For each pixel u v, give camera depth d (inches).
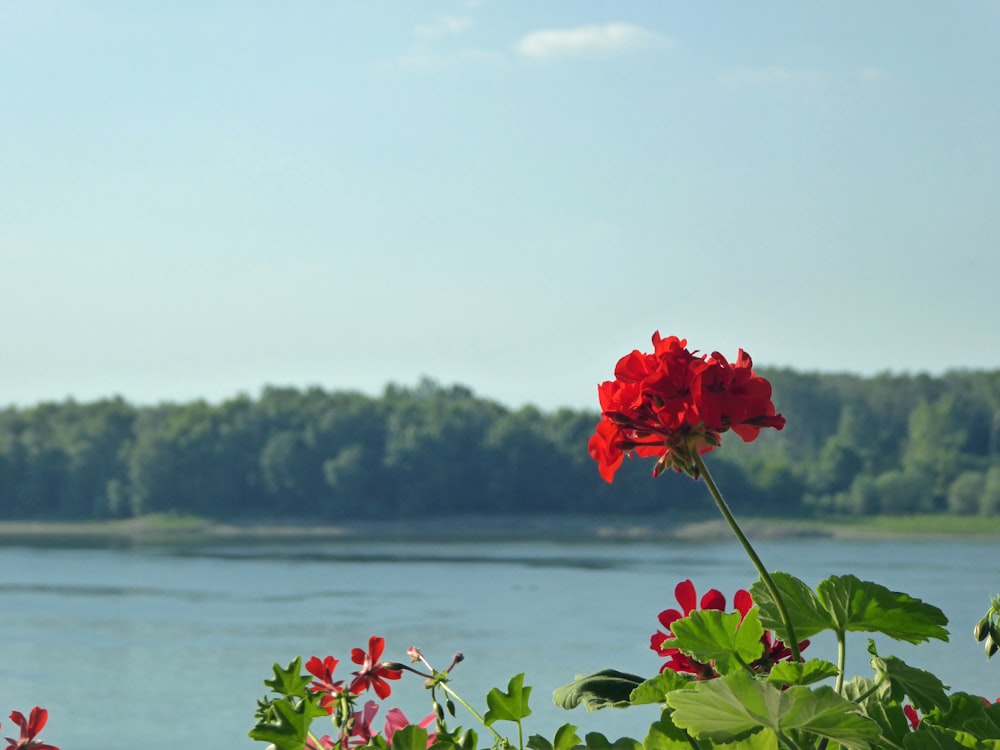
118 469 5664.4
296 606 2578.7
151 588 3048.7
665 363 65.8
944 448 5201.8
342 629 2162.9
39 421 6013.8
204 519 5374.0
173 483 5487.2
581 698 70.3
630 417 66.1
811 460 5315.0
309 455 5438.0
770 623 68.9
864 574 2913.4
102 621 2380.7
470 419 5551.2
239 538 5059.1
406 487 5290.4
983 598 2229.3
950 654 1090.7
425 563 3759.8
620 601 2588.6
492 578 3189.0
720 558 3801.7
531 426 5339.6
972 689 837.2
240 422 5600.4
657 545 4448.8
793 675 63.6
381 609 2500.0
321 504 5388.8
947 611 1964.8
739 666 67.5
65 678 1668.3
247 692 1519.4
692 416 64.4
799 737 61.8
